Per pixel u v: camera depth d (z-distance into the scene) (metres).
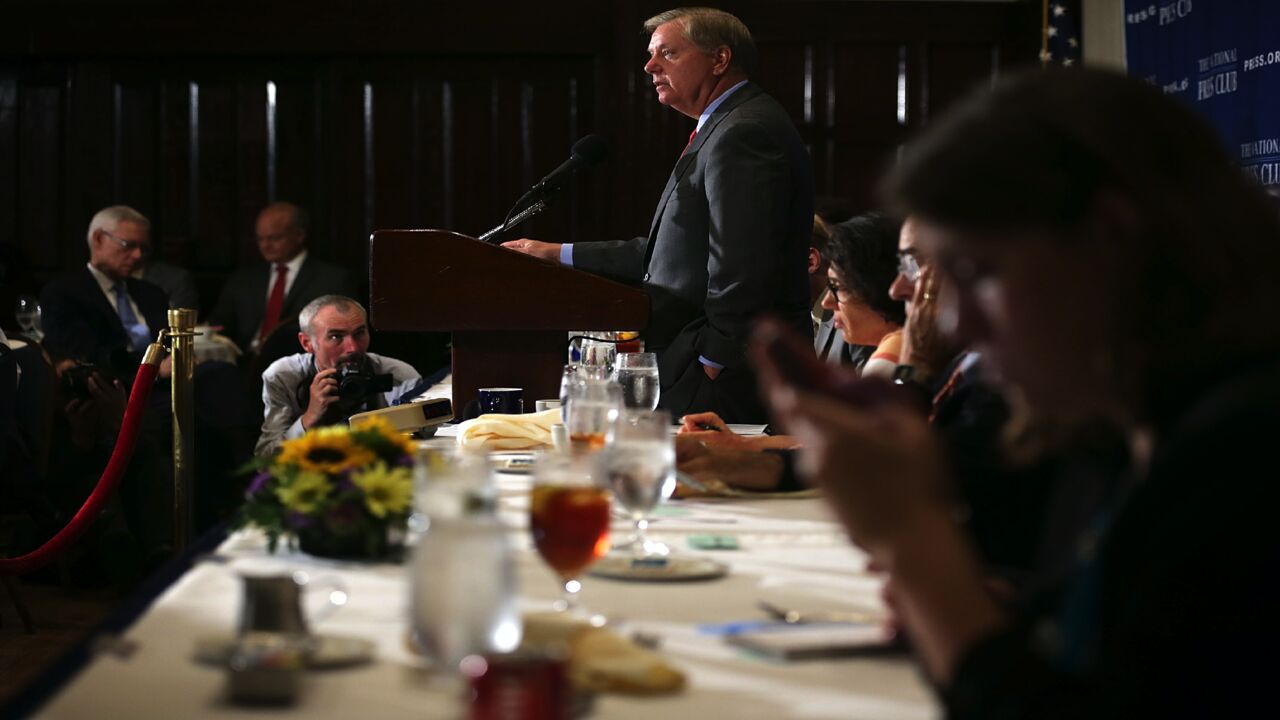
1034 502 1.48
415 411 2.65
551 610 1.24
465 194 7.96
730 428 2.97
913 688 1.01
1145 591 0.80
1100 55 6.94
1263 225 0.85
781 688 1.01
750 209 3.41
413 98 7.94
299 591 1.09
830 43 7.59
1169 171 0.84
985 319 0.89
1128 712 0.79
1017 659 0.85
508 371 3.12
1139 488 0.85
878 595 1.32
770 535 1.66
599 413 1.87
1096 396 0.88
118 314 6.21
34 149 7.97
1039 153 0.84
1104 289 0.85
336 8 7.77
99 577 4.71
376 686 1.01
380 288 2.95
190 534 3.43
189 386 3.41
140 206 8.00
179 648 1.12
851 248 2.74
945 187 0.86
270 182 7.98
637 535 1.60
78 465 4.64
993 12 7.56
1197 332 0.85
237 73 7.96
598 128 7.81
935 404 1.85
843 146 7.64
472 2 7.75
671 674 1.00
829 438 0.90
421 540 0.96
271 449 4.23
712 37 3.58
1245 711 0.77
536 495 1.28
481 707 0.80
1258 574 0.78
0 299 7.26
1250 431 0.80
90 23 7.78
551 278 2.95
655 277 3.60
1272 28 5.37
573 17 7.73
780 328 0.99
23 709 0.96
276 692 0.97
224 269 8.02
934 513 0.90
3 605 4.41
